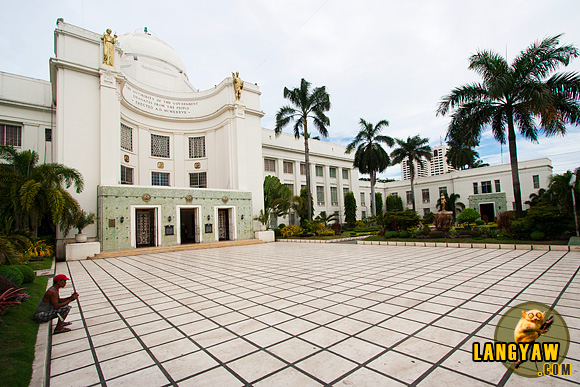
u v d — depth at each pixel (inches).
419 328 157.8
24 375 114.8
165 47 1119.0
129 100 853.8
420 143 1219.9
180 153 988.6
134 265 461.1
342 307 199.0
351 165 1536.7
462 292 223.8
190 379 115.9
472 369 115.4
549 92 493.4
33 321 181.8
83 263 506.0
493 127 614.2
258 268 383.2
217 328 170.7
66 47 665.6
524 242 483.5
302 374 116.0
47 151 776.3
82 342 157.8
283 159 1246.9
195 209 805.2
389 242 641.6
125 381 116.6
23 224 486.6
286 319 180.4
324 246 677.3
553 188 525.0
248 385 109.6
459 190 1445.6
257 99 1008.9
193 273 363.9
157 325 180.4
